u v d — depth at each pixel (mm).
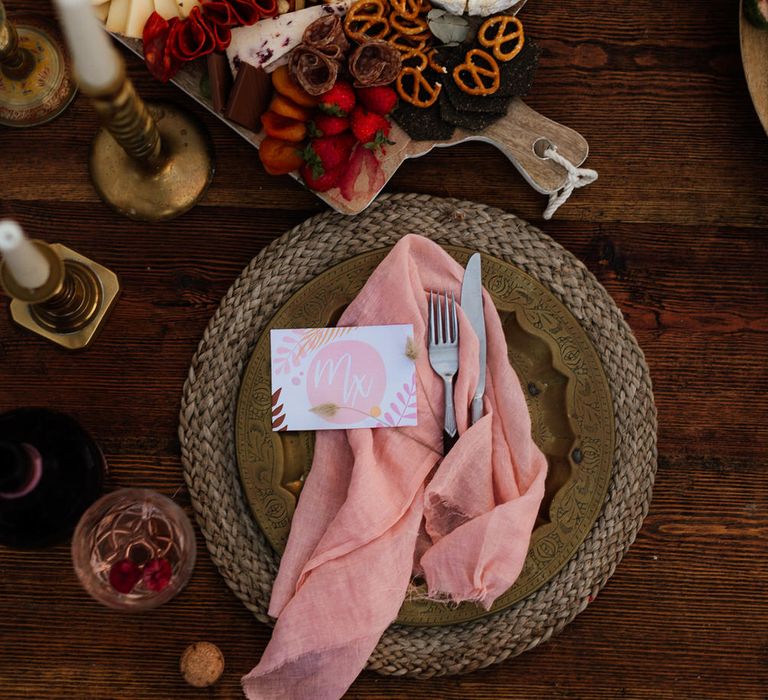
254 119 910
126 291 977
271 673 905
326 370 927
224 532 922
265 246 985
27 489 820
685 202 1012
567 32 1008
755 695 975
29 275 764
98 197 981
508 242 968
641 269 1007
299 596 883
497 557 888
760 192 1014
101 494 923
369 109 906
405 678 954
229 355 940
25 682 940
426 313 940
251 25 900
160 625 947
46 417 899
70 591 947
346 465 927
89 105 979
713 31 1013
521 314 953
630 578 980
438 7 922
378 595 882
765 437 1000
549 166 957
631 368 963
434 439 929
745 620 980
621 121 1009
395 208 964
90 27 647
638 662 971
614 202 1008
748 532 989
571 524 929
